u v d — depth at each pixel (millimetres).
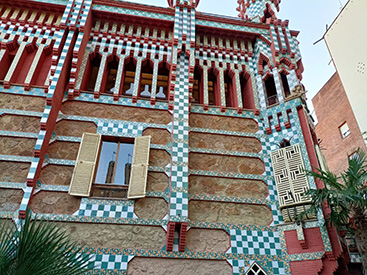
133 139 13594
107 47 15750
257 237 12008
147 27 16578
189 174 13055
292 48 16328
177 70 15312
